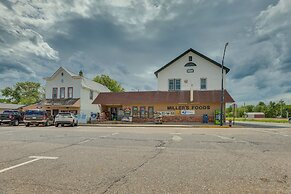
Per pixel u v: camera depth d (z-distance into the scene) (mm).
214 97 29969
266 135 13719
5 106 48844
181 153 7504
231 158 6699
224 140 11000
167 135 13477
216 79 33812
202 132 16062
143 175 4910
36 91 65375
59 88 37656
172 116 31281
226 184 4328
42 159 6520
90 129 19609
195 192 3912
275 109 94688
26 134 14273
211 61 33875
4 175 4895
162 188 4102
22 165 5797
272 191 3971
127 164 5926
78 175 4891
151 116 31953
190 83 34219
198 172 5160
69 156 6961
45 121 27047
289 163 6066
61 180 4547
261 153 7527
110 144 9609
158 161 6285
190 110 30906
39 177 4746
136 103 31953
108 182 4430
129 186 4203
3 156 6961
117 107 36000
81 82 36906
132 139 11406
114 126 25766
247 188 4113
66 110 36531
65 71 37594
